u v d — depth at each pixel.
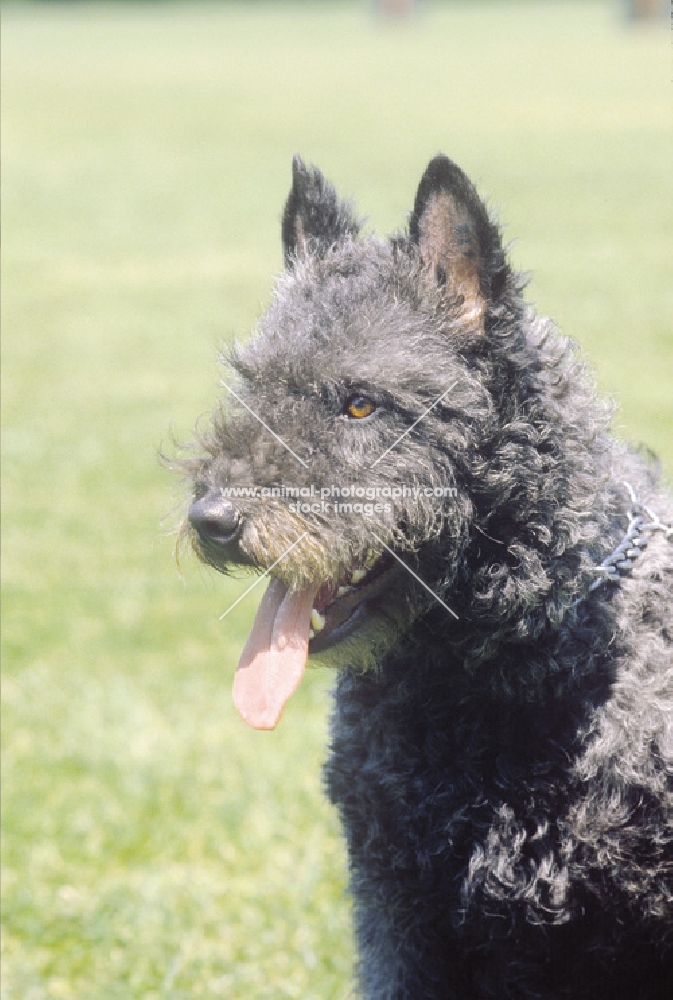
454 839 5.65
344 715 6.09
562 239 28.33
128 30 96.50
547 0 121.00
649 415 16.64
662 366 19.14
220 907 7.88
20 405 19.45
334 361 5.65
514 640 5.57
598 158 37.06
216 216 33.22
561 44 74.50
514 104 49.22
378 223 25.41
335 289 5.93
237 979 7.24
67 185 38.03
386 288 5.84
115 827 8.75
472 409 5.51
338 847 8.20
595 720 5.57
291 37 86.88
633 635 5.74
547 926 5.66
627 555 5.86
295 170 6.70
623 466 6.23
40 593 12.98
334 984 7.21
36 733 10.07
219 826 8.73
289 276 6.35
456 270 5.74
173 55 75.00
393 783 5.77
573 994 5.86
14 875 8.30
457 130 43.00
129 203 35.22
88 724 10.16
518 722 5.62
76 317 24.70
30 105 54.16
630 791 5.55
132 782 9.23
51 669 11.22
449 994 5.96
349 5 123.19
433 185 5.77
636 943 5.73
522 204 31.72
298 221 6.71
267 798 8.98
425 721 5.73
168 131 46.28
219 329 23.23
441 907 5.78
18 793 9.20
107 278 27.70
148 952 7.49
